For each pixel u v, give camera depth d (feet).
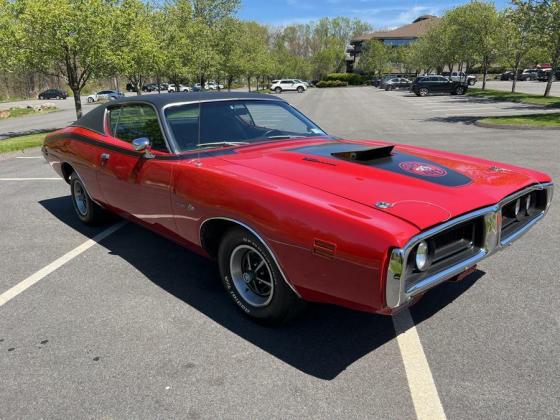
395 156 10.52
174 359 8.79
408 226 7.13
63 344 9.38
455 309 10.35
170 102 11.74
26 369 8.61
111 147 13.15
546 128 41.09
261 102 13.33
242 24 129.70
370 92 156.76
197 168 10.09
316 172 9.24
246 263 9.98
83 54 47.67
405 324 9.85
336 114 70.38
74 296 11.46
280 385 7.98
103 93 153.89
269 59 189.57
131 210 12.76
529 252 13.34
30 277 12.62
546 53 80.07
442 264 7.93
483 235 8.42
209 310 10.64
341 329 9.75
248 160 10.27
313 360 8.69
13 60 44.75
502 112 61.41
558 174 22.50
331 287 7.80
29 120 85.97
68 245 14.98
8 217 18.21
